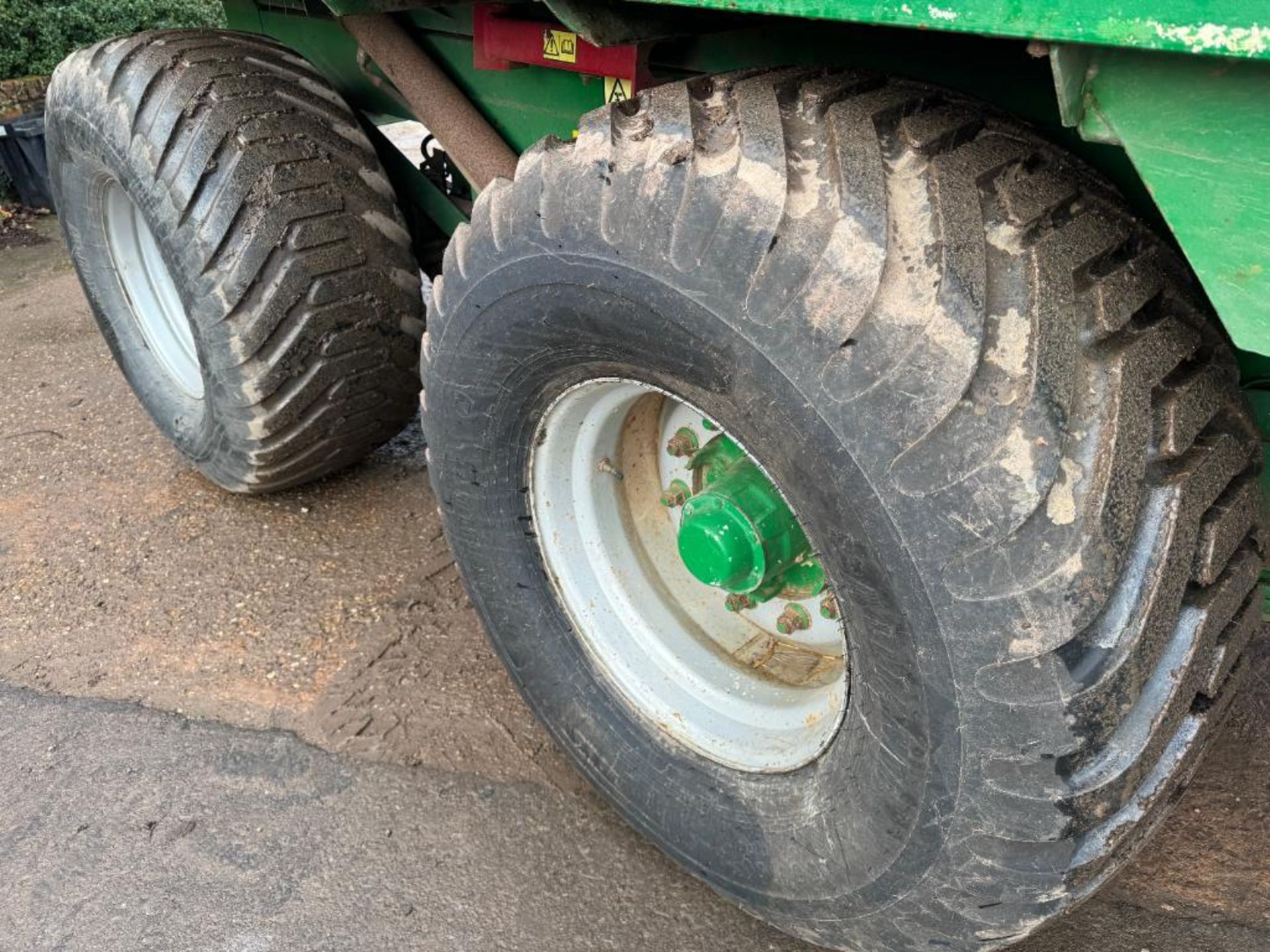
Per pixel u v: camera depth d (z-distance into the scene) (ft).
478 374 6.45
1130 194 5.27
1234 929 6.71
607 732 7.11
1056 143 5.20
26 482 12.29
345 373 9.65
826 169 4.51
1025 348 4.13
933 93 5.14
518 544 7.18
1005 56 5.44
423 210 11.21
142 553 10.87
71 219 11.48
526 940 6.87
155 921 7.09
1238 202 3.44
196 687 9.14
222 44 9.59
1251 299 3.55
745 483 6.03
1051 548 4.11
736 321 4.67
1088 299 4.33
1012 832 4.67
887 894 5.41
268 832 7.72
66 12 25.96
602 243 5.11
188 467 12.36
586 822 7.70
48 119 10.69
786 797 6.05
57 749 8.55
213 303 9.03
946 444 4.20
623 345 5.43
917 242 4.29
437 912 7.07
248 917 7.09
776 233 4.48
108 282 11.79
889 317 4.26
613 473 7.08
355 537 10.98
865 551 4.63
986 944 5.24
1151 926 6.77
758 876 6.20
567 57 7.62
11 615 10.10
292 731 8.64
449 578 10.30
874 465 4.40
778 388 4.64
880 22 3.79
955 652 4.45
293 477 10.82
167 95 8.97
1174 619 4.33
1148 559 4.20
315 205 9.02
